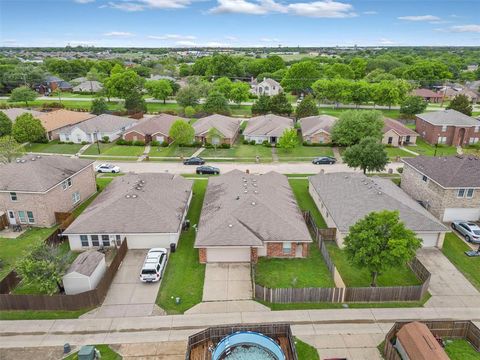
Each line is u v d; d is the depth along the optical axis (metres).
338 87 104.19
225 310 26.61
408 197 40.53
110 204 35.41
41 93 132.00
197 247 30.88
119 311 26.52
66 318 25.91
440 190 39.31
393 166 58.69
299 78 129.75
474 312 26.75
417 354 20.72
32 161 40.72
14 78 127.12
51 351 23.17
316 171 55.97
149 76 163.50
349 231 31.05
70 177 41.44
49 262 27.11
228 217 33.47
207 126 70.62
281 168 57.38
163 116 77.94
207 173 54.59
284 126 72.25
